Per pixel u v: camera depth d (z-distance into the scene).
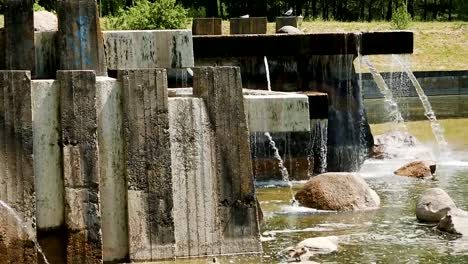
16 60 16.80
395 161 25.47
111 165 14.58
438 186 21.45
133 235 14.61
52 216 14.38
